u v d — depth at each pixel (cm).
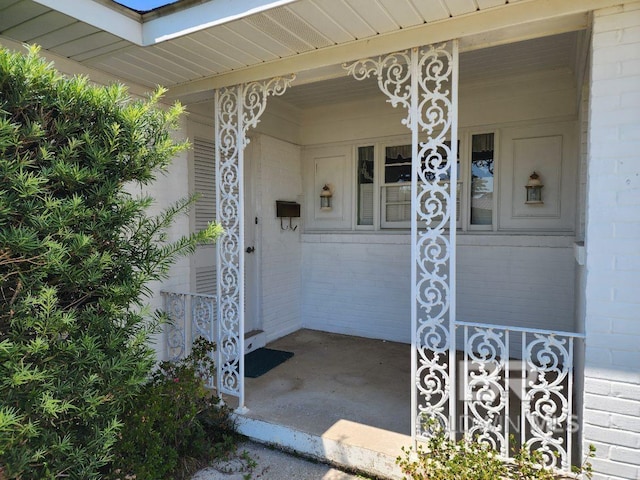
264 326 470
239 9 218
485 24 214
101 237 190
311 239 527
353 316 504
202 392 280
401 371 384
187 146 224
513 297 413
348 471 254
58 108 174
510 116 407
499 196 420
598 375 198
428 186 242
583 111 285
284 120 497
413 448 244
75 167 172
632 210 189
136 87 319
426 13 213
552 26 211
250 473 252
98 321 188
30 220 160
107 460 190
